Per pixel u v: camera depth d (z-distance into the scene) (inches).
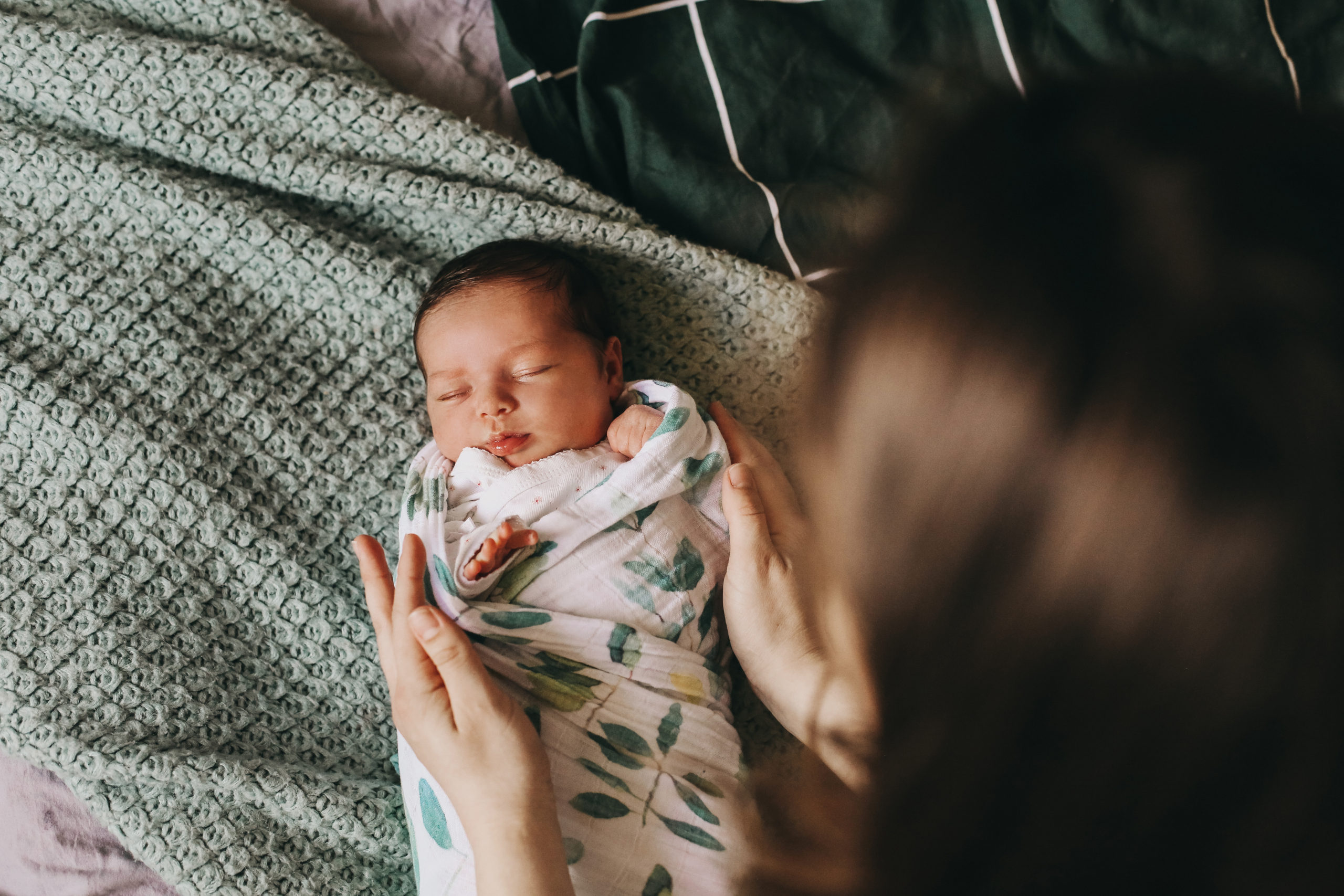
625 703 36.6
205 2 44.8
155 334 42.6
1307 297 11.3
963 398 12.5
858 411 13.8
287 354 43.8
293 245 43.9
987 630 13.1
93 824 40.4
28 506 40.4
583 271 42.4
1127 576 11.8
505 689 36.6
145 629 40.5
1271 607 11.4
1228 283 11.6
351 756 42.1
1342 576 11.2
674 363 45.7
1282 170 12.4
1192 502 11.3
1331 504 11.1
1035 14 47.0
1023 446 12.1
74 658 39.6
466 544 37.0
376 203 44.8
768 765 37.0
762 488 39.0
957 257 13.0
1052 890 14.9
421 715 29.5
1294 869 13.2
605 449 41.1
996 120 14.1
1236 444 11.2
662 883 34.4
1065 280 12.2
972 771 14.3
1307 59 46.6
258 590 41.9
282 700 41.8
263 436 43.0
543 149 48.8
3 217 42.4
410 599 31.0
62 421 41.0
